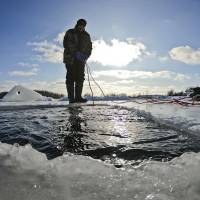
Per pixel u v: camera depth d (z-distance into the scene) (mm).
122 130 3920
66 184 1493
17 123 4703
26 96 13391
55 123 4645
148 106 7723
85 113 6230
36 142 3180
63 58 9453
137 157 2516
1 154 1916
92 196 1373
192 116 5008
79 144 3027
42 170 1678
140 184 1485
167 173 1616
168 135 3537
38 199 1348
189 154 1973
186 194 1362
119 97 12883
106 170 1686
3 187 1456
